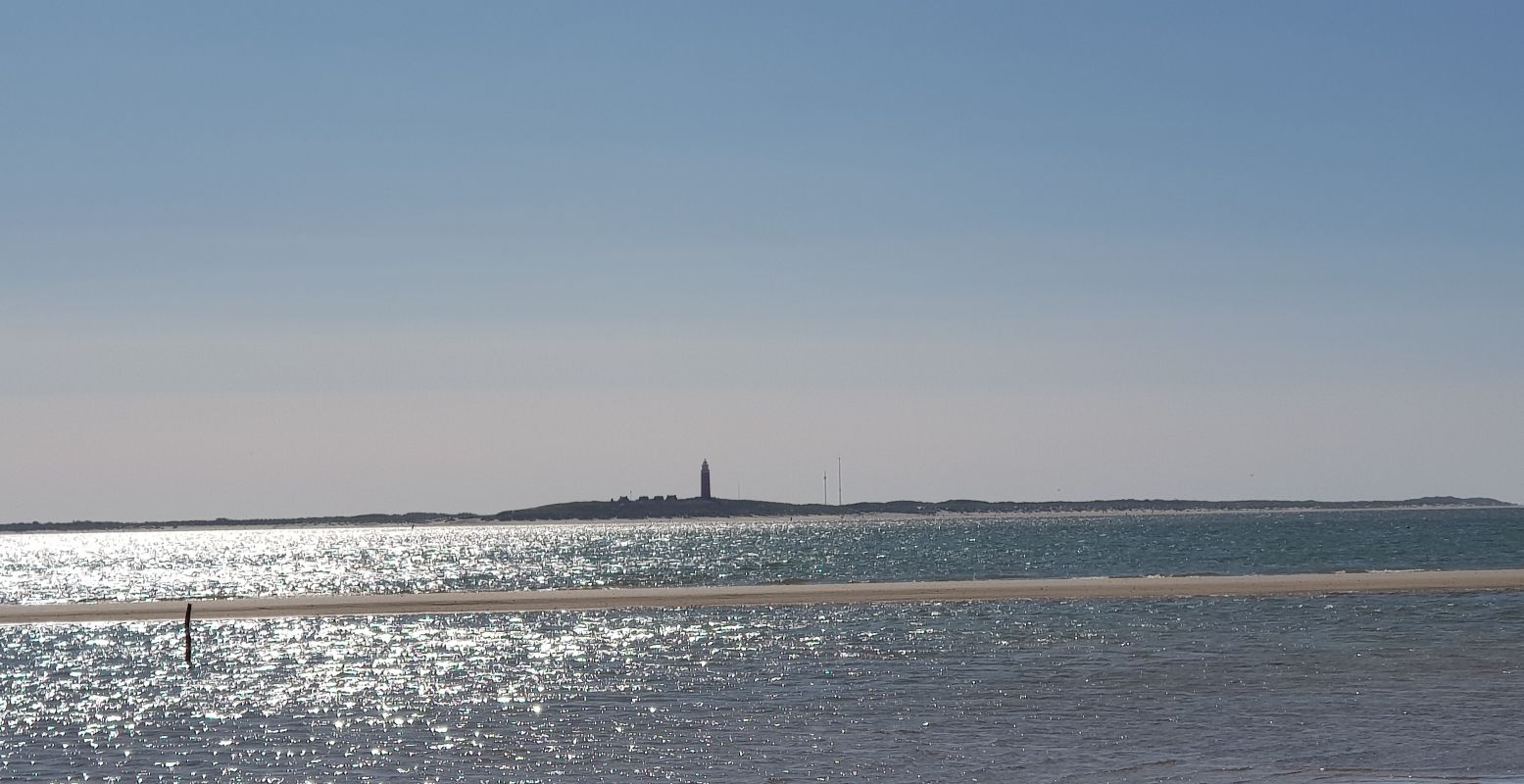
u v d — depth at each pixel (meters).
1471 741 29.00
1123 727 31.38
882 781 26.34
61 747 31.84
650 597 69.31
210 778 28.16
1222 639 48.22
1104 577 86.06
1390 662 41.62
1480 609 58.16
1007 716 33.12
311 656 49.12
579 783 26.86
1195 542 169.12
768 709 35.00
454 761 29.16
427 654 48.75
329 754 30.44
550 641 51.69
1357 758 27.42
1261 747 28.73
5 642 55.81
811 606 64.19
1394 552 126.50
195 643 54.09
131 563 184.12
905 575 105.44
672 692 38.16
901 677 40.09
